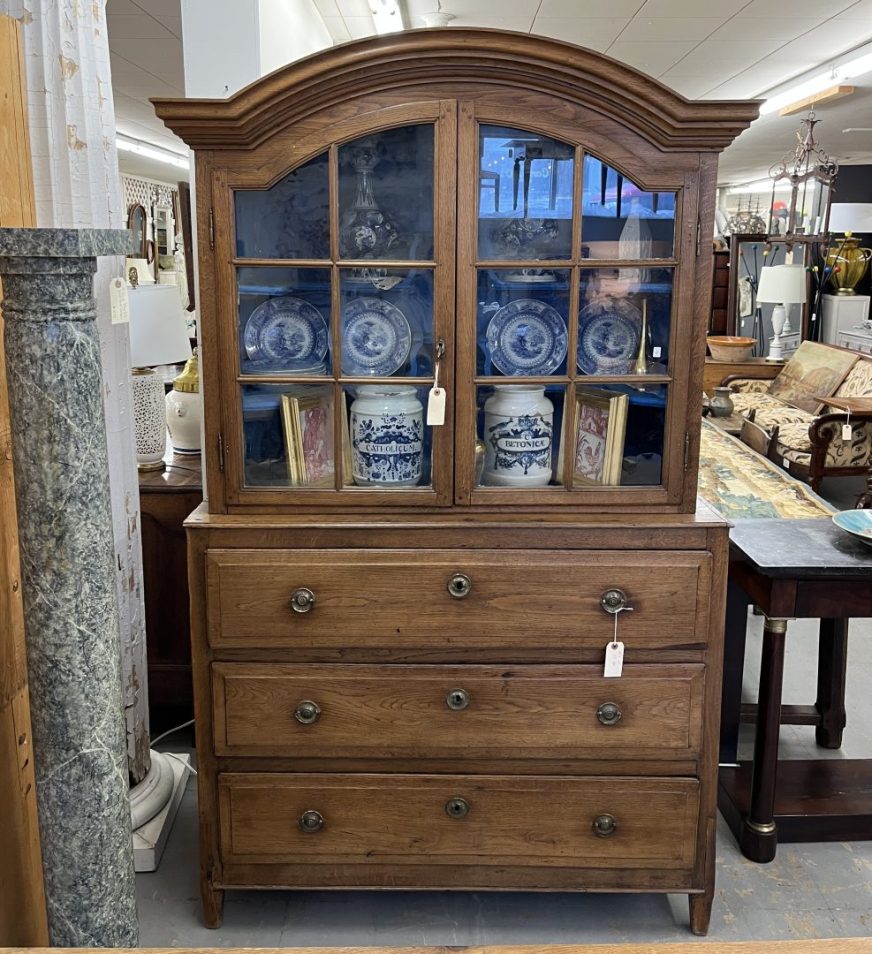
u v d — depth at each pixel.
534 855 2.05
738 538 2.44
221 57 2.54
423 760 2.02
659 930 2.13
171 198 16.19
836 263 8.05
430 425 1.93
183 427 3.09
